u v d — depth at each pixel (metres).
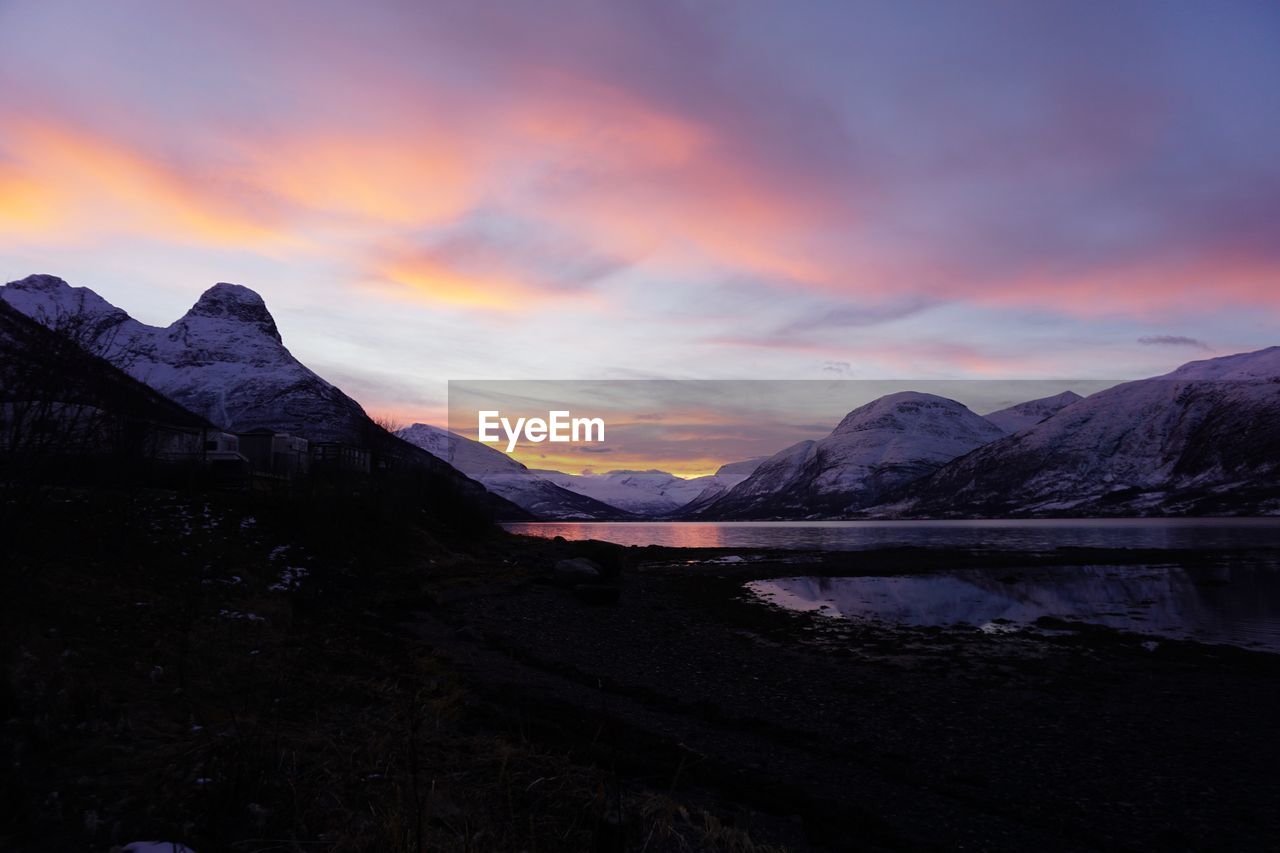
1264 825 10.64
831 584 48.19
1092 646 25.59
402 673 14.02
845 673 20.78
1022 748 14.09
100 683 9.03
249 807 6.14
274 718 9.30
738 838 7.97
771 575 53.97
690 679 18.94
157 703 8.87
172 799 6.09
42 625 10.61
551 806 7.63
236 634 13.98
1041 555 71.56
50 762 6.58
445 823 6.68
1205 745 14.44
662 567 60.94
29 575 11.04
